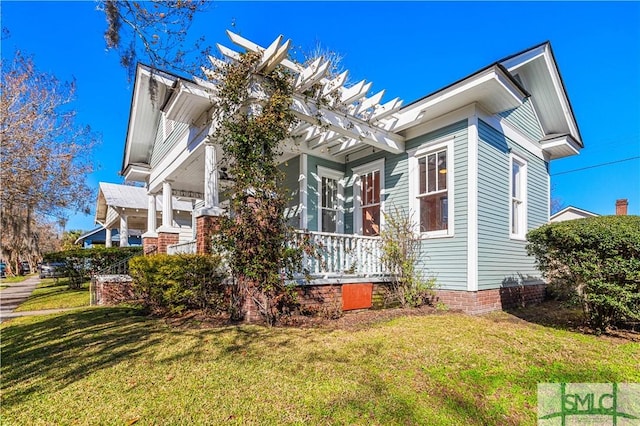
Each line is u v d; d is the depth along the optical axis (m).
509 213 7.66
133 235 22.78
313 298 6.05
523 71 8.85
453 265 6.72
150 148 12.17
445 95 6.52
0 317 6.85
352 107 6.80
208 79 5.66
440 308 6.60
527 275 8.10
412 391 2.99
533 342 4.45
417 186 7.62
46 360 3.74
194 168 9.70
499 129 7.55
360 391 2.92
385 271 7.25
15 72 9.87
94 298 8.56
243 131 5.38
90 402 2.71
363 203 8.90
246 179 5.29
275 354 3.78
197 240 6.74
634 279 4.54
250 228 5.23
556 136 9.16
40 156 10.45
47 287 14.93
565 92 9.15
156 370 3.35
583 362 3.79
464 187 6.67
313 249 5.89
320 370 3.34
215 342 4.21
